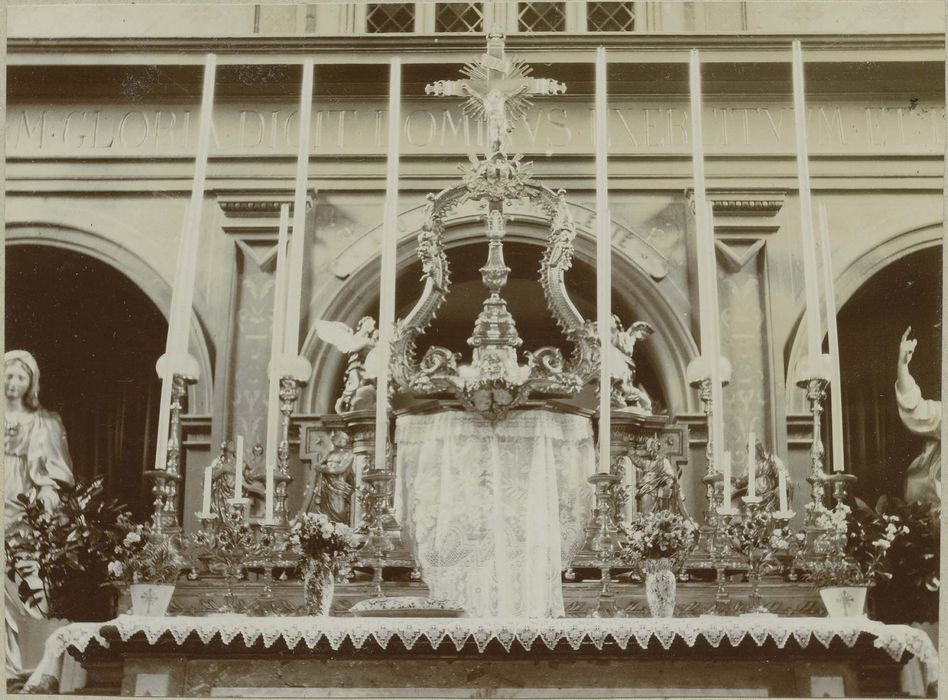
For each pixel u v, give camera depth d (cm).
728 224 802
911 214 801
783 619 425
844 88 818
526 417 539
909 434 765
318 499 564
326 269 803
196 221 533
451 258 822
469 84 554
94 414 802
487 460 533
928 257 795
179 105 837
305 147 554
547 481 530
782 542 502
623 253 797
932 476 752
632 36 806
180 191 820
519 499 529
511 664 426
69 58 821
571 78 816
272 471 495
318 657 428
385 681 425
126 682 426
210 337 794
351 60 815
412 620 410
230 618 421
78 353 809
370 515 478
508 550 523
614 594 516
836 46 804
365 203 816
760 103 823
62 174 823
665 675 425
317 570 462
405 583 523
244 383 782
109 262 808
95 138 830
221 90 830
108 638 417
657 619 416
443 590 520
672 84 820
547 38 807
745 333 782
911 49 802
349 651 427
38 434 783
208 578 535
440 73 816
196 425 772
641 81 820
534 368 530
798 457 761
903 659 498
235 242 809
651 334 791
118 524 693
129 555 479
